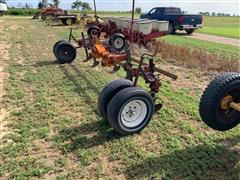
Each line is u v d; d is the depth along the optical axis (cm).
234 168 383
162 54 1137
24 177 368
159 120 533
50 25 2641
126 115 461
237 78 397
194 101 639
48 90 692
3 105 598
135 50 1234
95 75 828
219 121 413
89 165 395
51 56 1098
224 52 1286
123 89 457
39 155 418
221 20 4462
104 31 1611
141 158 408
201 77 852
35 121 525
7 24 2708
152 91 525
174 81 804
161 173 373
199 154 415
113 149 430
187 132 489
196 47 1416
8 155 414
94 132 483
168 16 2138
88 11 6334
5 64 961
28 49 1251
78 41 944
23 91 684
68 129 494
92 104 604
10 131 488
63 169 386
